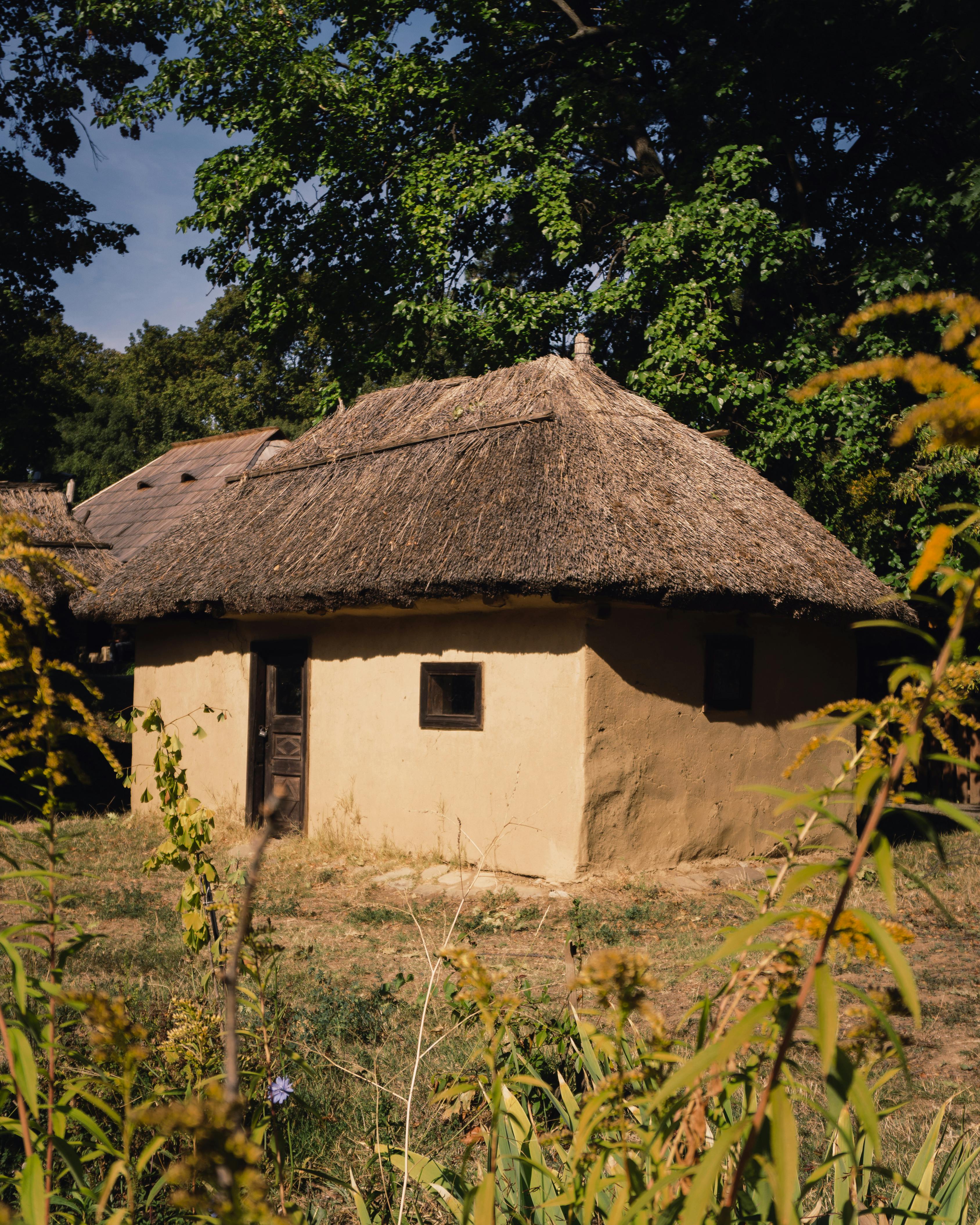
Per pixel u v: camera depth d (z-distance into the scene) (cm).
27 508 1538
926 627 1143
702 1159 103
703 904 782
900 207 1289
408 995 537
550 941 671
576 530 827
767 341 1442
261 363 4319
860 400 1262
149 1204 185
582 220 1662
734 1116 258
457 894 816
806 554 974
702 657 923
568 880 830
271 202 1677
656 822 877
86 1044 310
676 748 895
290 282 1716
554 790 847
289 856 961
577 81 1571
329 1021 449
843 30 1384
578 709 838
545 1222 194
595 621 845
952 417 113
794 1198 152
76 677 166
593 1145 158
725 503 969
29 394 2272
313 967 588
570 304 1503
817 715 127
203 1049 250
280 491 1200
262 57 1602
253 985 389
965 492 1154
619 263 1703
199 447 3009
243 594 1023
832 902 751
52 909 164
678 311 1345
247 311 1769
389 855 941
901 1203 194
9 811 1151
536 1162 157
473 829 900
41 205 2047
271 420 4325
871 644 1324
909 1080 129
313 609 972
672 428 1080
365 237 1689
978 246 1268
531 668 873
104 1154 221
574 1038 330
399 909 766
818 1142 351
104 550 1529
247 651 1120
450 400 1156
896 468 1230
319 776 1039
